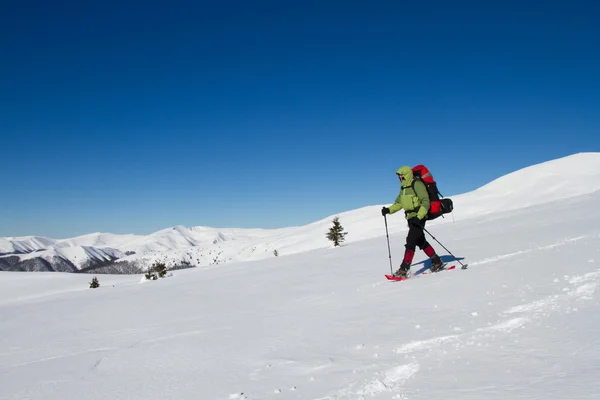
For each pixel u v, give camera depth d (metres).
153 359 4.84
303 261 17.62
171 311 8.96
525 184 78.81
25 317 11.05
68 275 86.31
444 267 8.48
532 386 2.51
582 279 5.43
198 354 4.82
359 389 3.00
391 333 4.48
